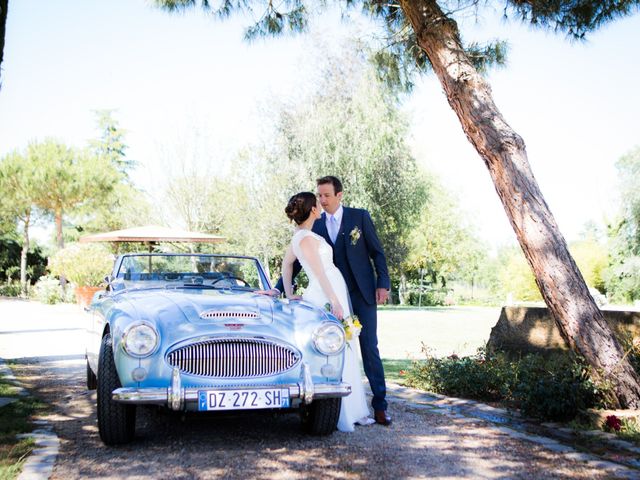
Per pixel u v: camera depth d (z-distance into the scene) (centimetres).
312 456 369
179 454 369
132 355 348
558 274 490
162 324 370
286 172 2362
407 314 2106
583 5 641
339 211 482
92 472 331
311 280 461
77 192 2695
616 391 470
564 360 527
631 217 3012
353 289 473
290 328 391
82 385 620
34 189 2642
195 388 348
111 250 2439
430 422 463
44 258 4291
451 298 4009
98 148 4769
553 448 389
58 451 367
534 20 674
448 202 4338
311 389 367
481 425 454
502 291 4119
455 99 544
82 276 1938
